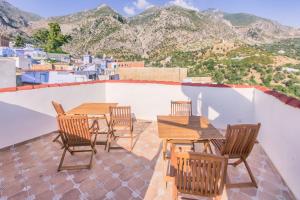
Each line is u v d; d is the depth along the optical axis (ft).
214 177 5.54
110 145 12.40
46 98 14.35
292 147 8.05
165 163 10.20
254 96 14.60
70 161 10.55
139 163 10.33
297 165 7.55
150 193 7.95
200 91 16.14
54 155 11.29
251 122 15.01
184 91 16.69
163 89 17.43
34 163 10.34
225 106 15.56
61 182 8.68
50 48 179.52
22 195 7.84
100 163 10.32
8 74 22.16
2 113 11.78
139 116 18.74
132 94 18.75
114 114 11.94
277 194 7.97
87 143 9.93
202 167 5.48
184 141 9.86
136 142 13.17
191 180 5.79
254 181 8.33
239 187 8.27
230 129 7.79
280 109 9.49
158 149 12.06
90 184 8.55
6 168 9.83
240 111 15.23
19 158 10.90
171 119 10.70
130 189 8.21
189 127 9.36
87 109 13.03
